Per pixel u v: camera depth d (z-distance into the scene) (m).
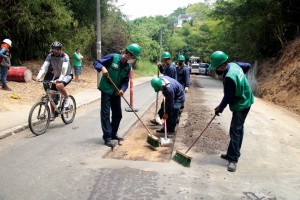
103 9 24.12
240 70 5.14
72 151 5.83
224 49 31.00
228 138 7.01
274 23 21.94
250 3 22.66
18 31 15.95
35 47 18.75
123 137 6.98
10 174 4.72
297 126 9.00
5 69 11.33
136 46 6.11
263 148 6.47
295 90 15.09
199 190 4.37
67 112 7.84
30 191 4.19
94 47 28.70
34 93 11.75
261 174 5.04
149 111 10.55
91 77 19.95
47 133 7.06
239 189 4.46
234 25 25.33
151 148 6.25
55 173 4.79
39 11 15.62
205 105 11.94
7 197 4.02
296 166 5.47
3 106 9.19
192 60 51.03
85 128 7.63
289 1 20.84
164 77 6.95
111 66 6.14
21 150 5.82
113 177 4.70
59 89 7.13
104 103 6.18
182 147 6.24
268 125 8.76
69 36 19.06
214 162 5.48
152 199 4.06
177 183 4.57
